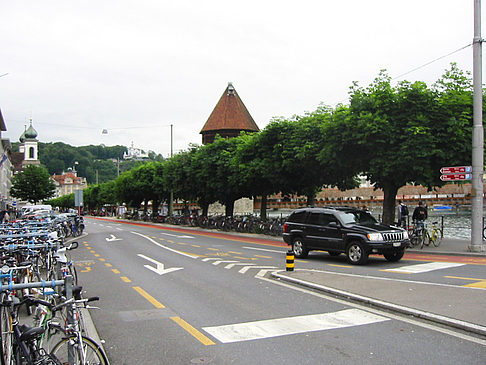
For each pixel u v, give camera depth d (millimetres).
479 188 16656
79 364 4258
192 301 8977
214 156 35344
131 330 6973
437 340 6148
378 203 78250
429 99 18438
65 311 4809
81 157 176875
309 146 23219
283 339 6344
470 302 7918
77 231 31438
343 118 19828
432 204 83688
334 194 76188
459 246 18969
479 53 16359
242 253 18375
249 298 9148
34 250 9781
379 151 18891
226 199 39250
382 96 19281
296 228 16234
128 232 34719
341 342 6156
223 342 6266
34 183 91562
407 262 14594
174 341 6375
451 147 18172
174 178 44562
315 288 9977
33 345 4434
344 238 14523
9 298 4902
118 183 68188
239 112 76438
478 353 5602
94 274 12922
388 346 5941
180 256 17281
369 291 9172
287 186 30094
